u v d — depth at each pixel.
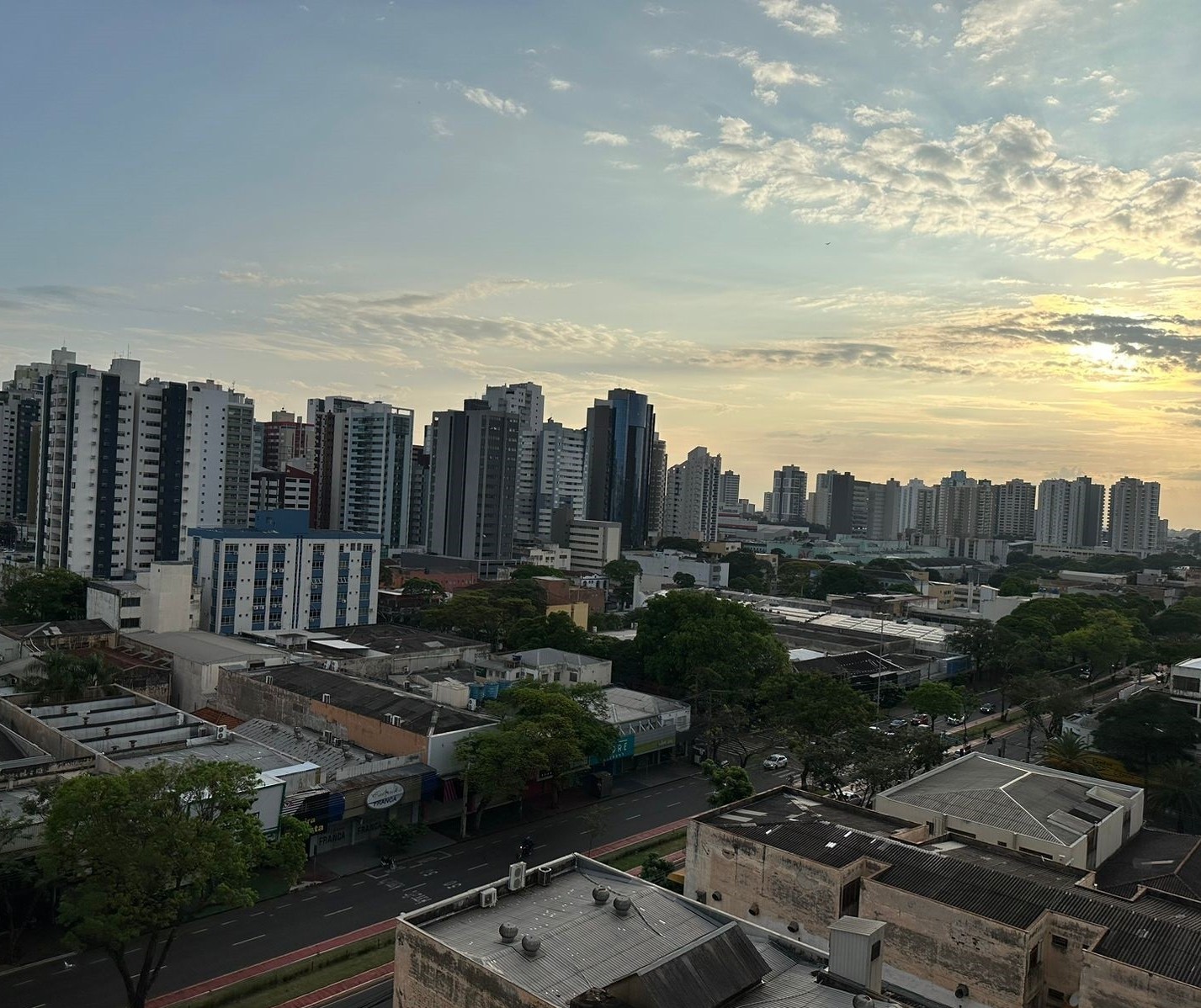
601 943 44.03
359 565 159.00
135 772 52.78
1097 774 101.75
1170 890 57.59
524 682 99.19
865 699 109.31
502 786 82.19
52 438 181.88
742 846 60.09
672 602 136.38
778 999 40.88
